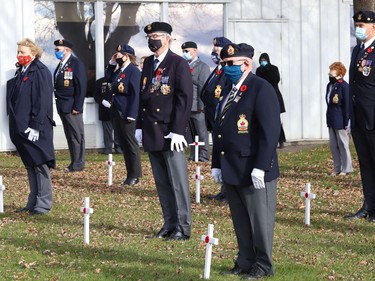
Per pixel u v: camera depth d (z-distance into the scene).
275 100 7.98
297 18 21.27
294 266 8.71
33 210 11.72
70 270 8.62
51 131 11.59
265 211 8.04
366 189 11.45
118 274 8.44
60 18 19.91
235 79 8.09
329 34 21.45
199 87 16.88
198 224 10.98
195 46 16.80
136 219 11.33
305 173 15.78
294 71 21.30
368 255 9.37
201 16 20.73
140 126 10.15
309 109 21.41
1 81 19.47
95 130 20.05
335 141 15.56
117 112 14.29
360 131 11.34
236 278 8.16
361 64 11.22
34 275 8.44
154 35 9.93
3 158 18.53
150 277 8.30
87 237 9.79
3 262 8.97
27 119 11.42
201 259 9.05
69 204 12.41
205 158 17.39
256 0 21.00
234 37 20.92
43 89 11.40
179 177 9.88
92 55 20.11
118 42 20.23
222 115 8.13
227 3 20.83
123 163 17.39
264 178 7.93
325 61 21.47
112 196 13.21
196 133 17.27
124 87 14.24
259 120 7.94
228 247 9.66
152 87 9.93
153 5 20.45
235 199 8.20
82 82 16.14
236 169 8.02
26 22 19.59
